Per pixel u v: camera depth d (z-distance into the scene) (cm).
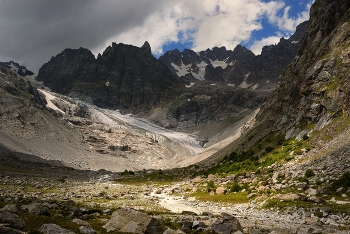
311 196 4769
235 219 3241
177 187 7812
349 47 10344
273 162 8588
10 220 2459
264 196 5469
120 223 2881
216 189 6975
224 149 17000
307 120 10356
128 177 11775
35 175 10606
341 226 3488
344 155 6253
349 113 8350
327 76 10544
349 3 13938
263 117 18212
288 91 13975
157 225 2908
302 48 16438
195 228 3241
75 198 5712
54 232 2359
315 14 16175
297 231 3325
